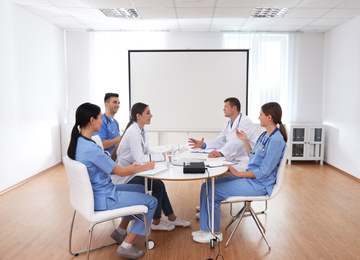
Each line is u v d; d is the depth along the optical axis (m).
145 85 5.55
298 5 4.29
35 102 4.76
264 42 5.91
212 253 2.43
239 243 2.60
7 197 3.78
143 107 2.70
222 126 5.58
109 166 2.09
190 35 5.91
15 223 2.99
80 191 2.01
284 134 2.48
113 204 2.13
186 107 5.57
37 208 3.40
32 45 4.67
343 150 5.15
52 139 5.38
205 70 5.49
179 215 3.23
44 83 5.06
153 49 5.64
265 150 2.48
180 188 4.19
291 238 2.69
